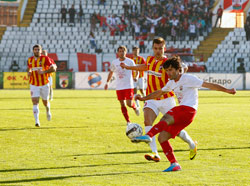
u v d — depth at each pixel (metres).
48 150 18.17
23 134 22.97
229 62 89.81
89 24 97.06
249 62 89.81
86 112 35.75
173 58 14.48
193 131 24.28
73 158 16.45
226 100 51.59
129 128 14.57
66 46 93.06
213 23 101.88
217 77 77.62
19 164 15.31
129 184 12.46
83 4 100.50
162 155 17.23
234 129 25.19
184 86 14.44
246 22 93.06
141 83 41.22
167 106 17.25
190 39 92.12
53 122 28.62
